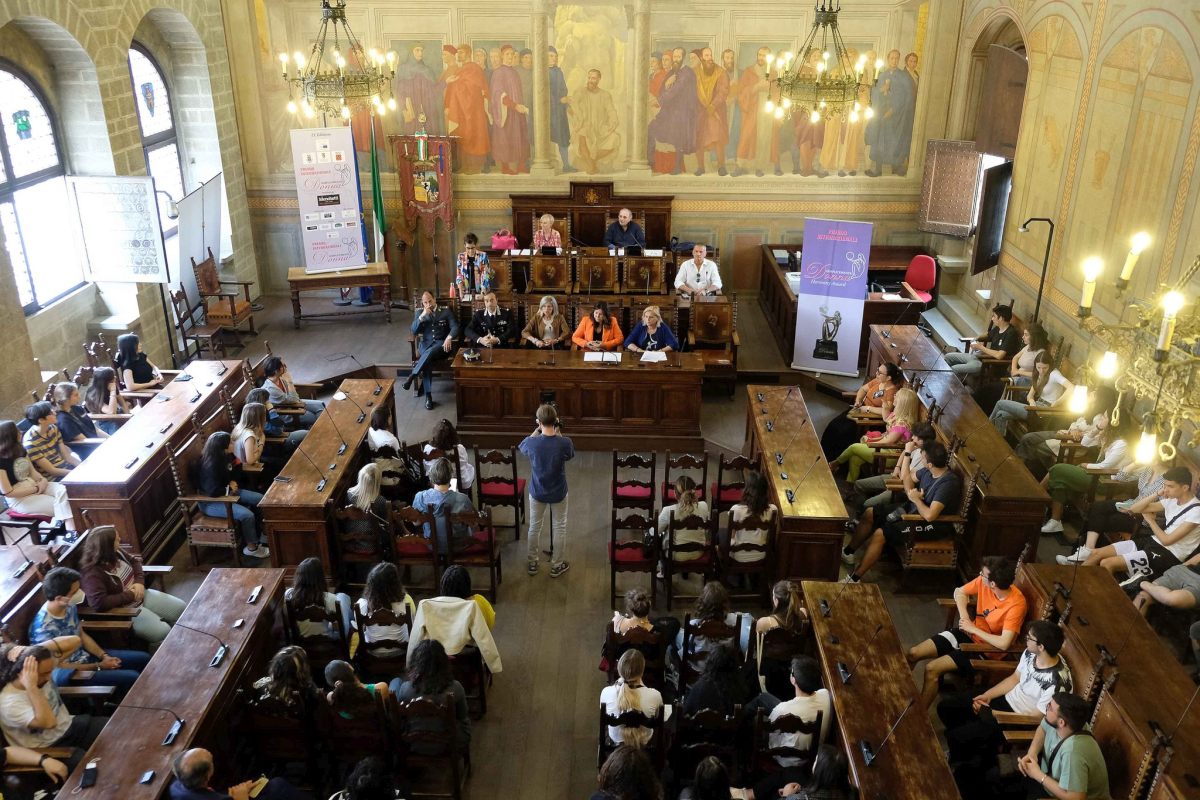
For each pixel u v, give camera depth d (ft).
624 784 14.79
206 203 44.27
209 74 45.06
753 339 45.78
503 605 27.30
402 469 29.35
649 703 19.12
